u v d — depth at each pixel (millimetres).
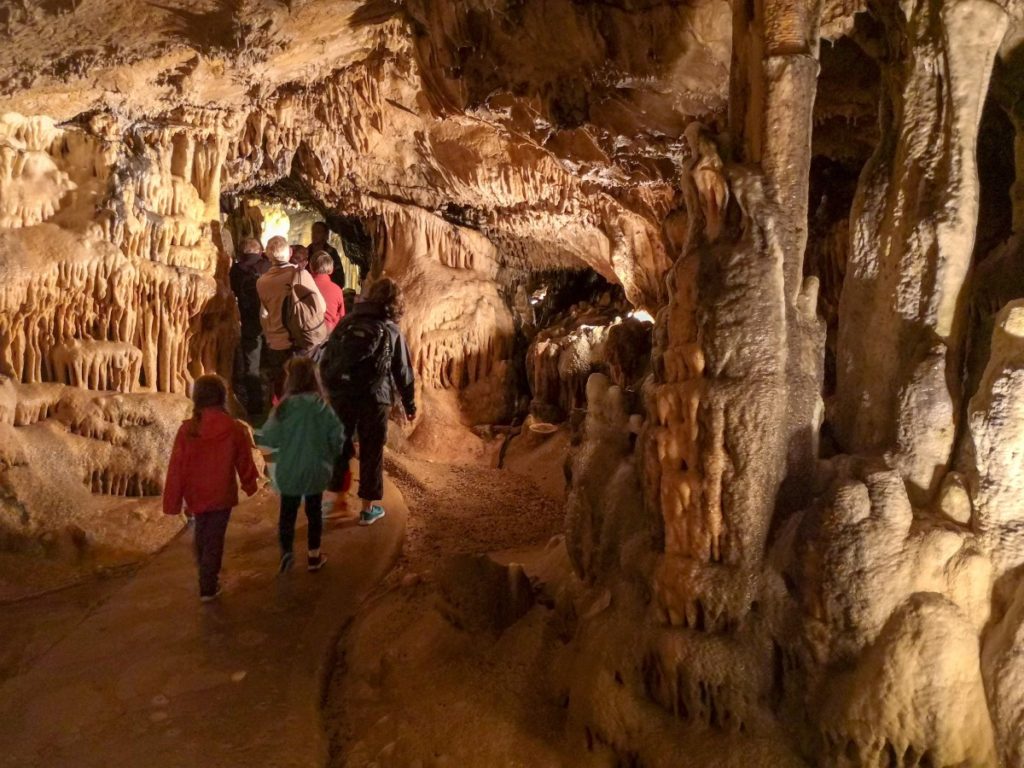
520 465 6680
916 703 2137
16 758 2896
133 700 3232
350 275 11570
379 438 4883
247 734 2998
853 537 2299
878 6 2768
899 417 2537
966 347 2658
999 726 2189
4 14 3457
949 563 2283
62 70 4227
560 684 2846
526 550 4594
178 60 4488
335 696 3328
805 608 2371
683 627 2543
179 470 4000
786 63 2518
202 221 6309
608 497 3027
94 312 5531
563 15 3617
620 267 6609
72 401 5234
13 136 5258
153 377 5855
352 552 4598
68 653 3613
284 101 6109
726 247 2564
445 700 2982
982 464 2338
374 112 6285
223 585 4238
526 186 6465
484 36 3855
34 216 5309
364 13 4070
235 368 7578
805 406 2559
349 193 7672
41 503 4820
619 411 3211
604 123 4289
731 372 2488
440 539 4910
